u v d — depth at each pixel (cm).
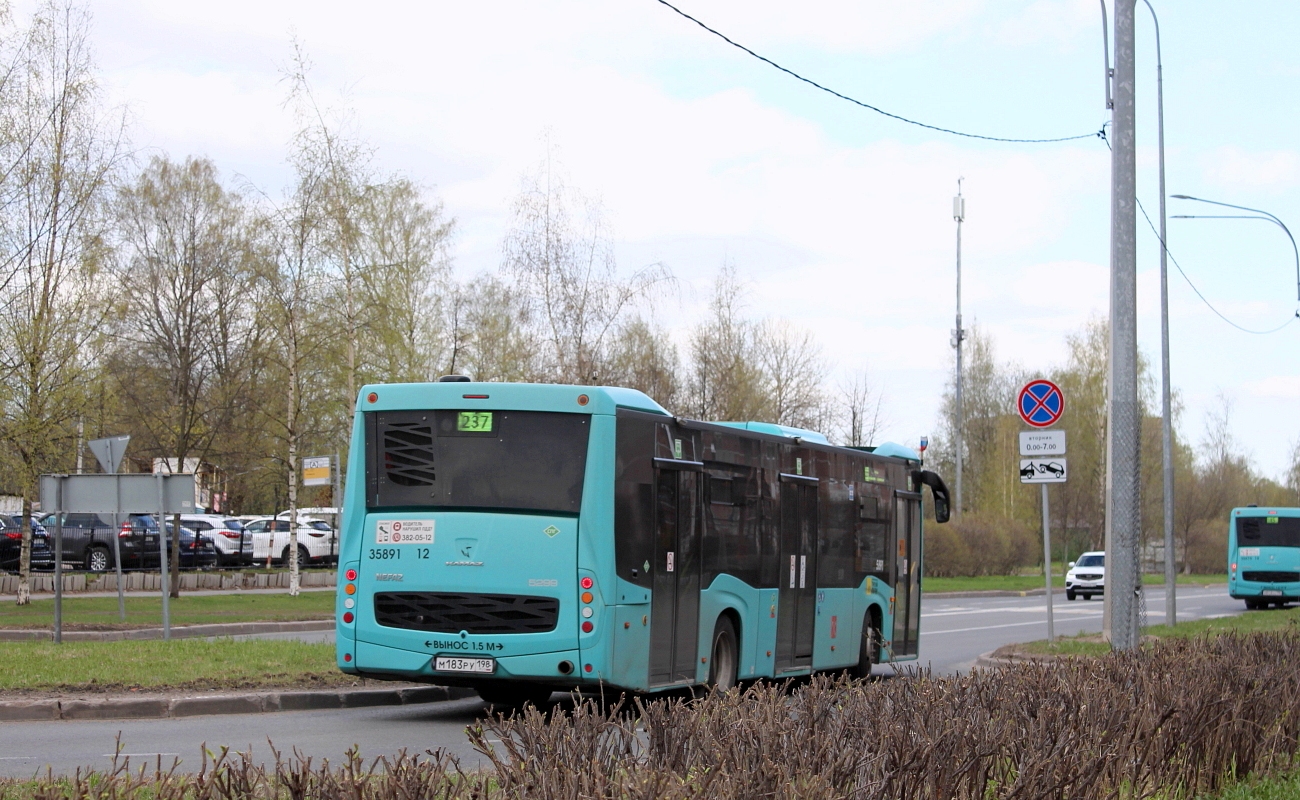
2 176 2711
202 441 4238
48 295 2747
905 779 627
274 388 4428
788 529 1666
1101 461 7525
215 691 1400
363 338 3612
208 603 3131
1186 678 959
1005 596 5428
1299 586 4353
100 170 2827
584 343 3488
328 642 1923
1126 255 1744
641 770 584
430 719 1345
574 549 1268
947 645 2686
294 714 1362
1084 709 822
